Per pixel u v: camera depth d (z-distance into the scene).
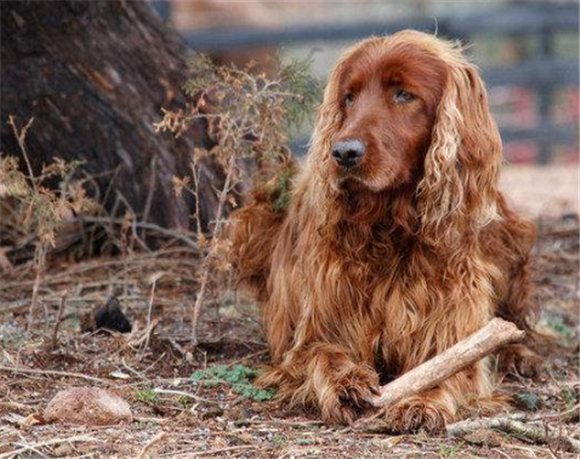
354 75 9.69
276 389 9.98
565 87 29.17
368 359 9.90
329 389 9.34
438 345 9.80
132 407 9.52
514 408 10.03
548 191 22.47
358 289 9.88
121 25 13.93
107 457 8.35
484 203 9.80
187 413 9.39
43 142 13.90
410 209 9.66
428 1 36.97
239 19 32.09
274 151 11.09
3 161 11.33
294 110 11.21
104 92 13.84
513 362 11.12
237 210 11.38
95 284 12.84
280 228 11.01
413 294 9.82
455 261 9.82
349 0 37.03
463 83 9.69
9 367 10.12
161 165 13.84
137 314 11.92
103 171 13.91
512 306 11.27
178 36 14.38
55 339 10.59
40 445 8.46
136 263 13.41
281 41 28.94
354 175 9.28
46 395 9.72
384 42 9.79
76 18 13.73
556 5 29.73
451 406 9.42
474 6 37.38
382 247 9.83
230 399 9.83
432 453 8.65
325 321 9.98
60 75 13.82
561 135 28.80
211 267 12.32
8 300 12.52
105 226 13.68
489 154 9.77
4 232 14.16
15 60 13.78
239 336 11.43
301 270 10.14
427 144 9.62
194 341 10.80
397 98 9.59
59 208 11.21
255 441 8.84
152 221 13.95
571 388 10.39
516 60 35.03
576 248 15.48
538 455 8.79
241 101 11.05
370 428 9.10
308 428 9.20
